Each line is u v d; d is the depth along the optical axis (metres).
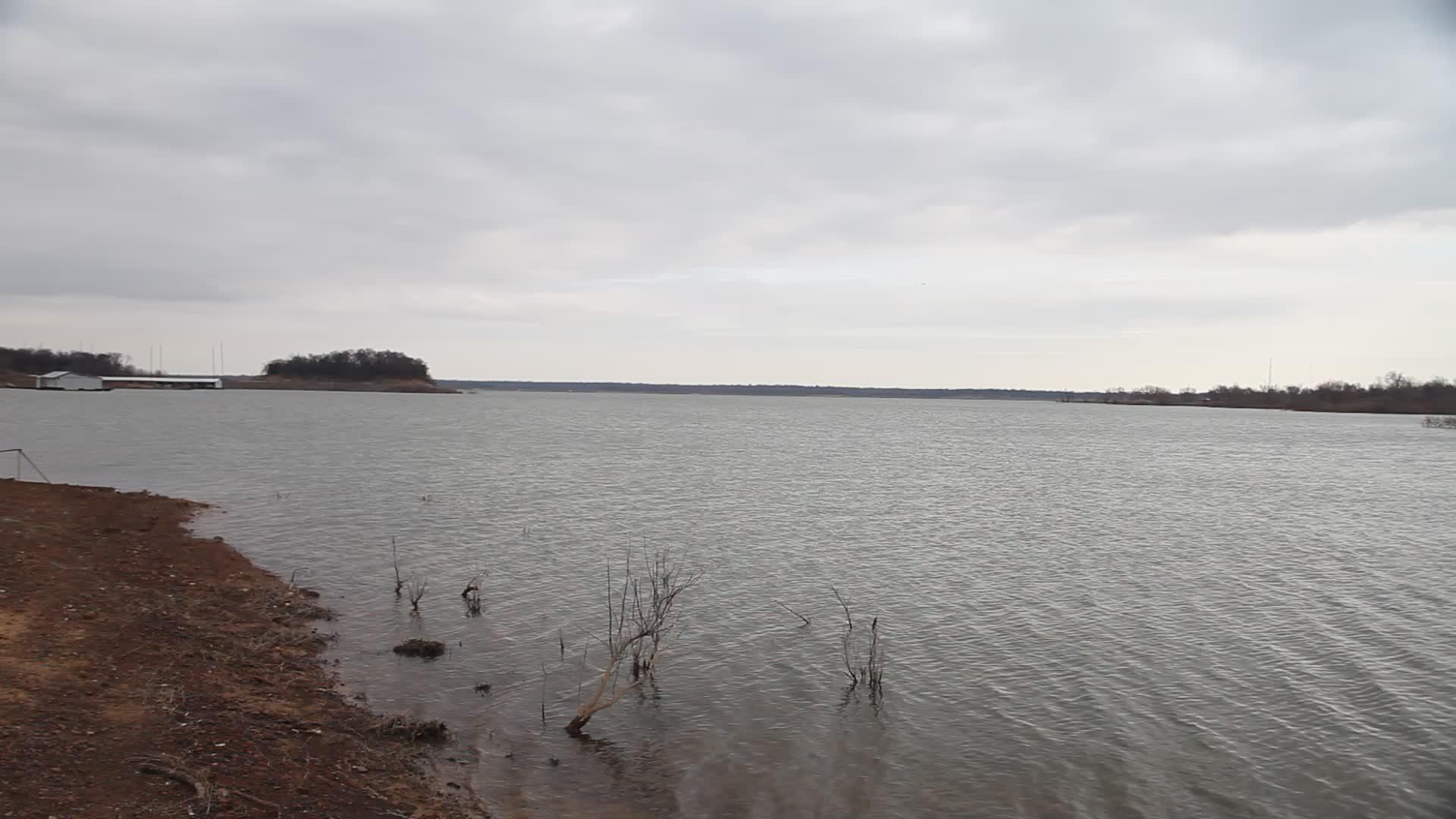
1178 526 31.33
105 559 18.97
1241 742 12.02
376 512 30.94
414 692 13.02
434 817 9.17
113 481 38.47
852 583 21.33
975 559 24.64
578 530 28.28
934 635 16.95
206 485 37.62
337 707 12.02
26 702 10.10
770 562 23.81
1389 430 121.81
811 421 147.50
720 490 40.94
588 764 10.94
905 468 54.53
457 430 89.44
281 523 27.80
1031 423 146.75
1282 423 150.38
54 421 82.56
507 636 16.03
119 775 8.65
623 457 58.84
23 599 14.58
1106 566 23.70
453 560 22.88
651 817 9.73
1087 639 16.78
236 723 10.62
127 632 13.73
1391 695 13.84
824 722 12.52
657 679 14.09
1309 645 16.41
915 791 10.52
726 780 10.66
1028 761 11.36
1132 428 128.25
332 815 8.71
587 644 15.76
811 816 9.88
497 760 10.92
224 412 113.25
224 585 18.25
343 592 18.98
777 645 16.09
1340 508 36.88
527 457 56.88
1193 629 17.47
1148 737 12.17
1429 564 24.33
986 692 13.85
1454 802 10.45
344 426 89.19
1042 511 35.12
